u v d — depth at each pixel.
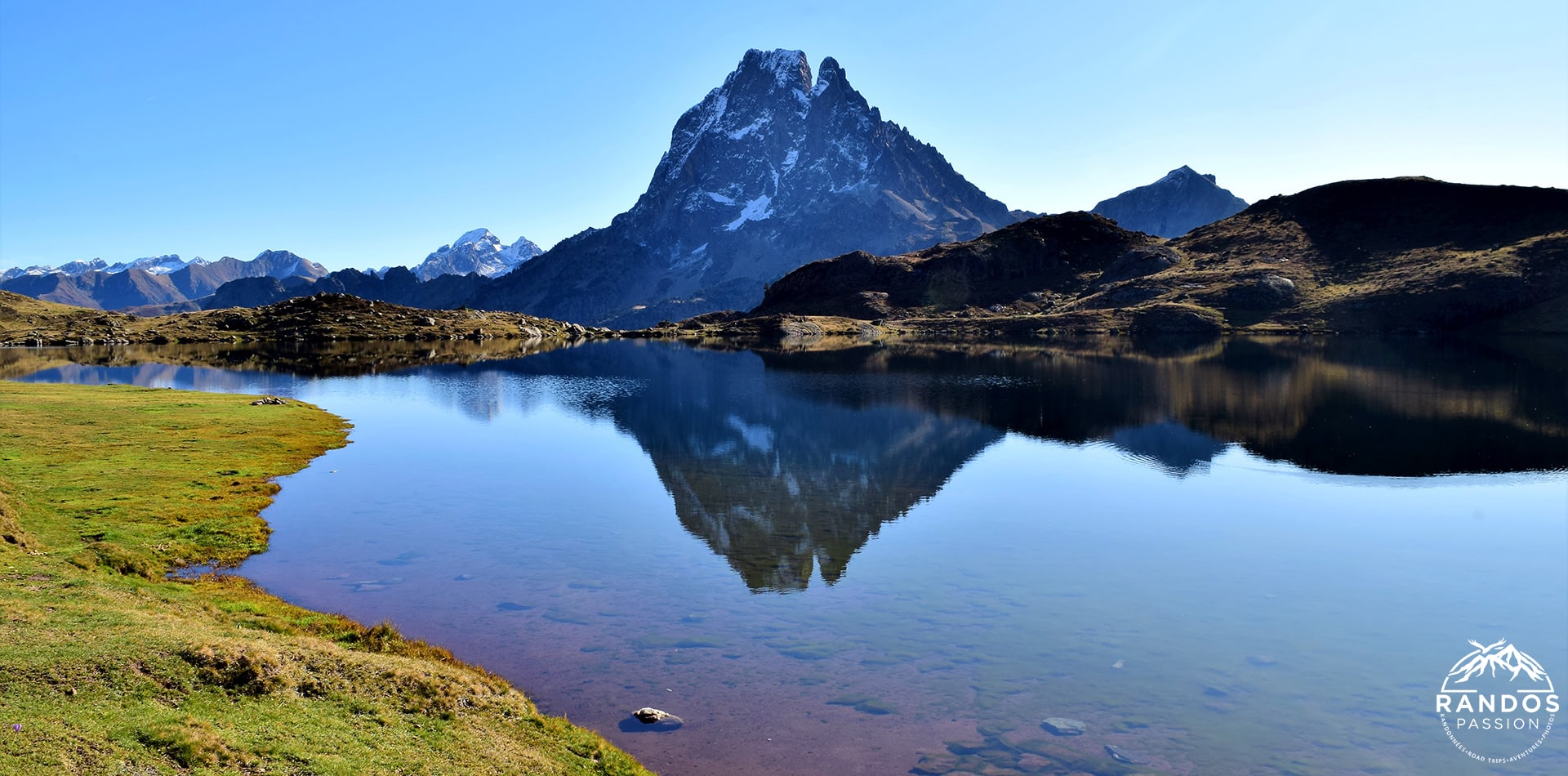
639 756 21.58
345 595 33.56
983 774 21.19
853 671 27.45
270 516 45.69
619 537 43.66
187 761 16.33
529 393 113.06
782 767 21.31
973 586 36.47
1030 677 27.28
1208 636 31.08
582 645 29.02
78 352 195.88
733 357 185.25
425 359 179.38
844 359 172.38
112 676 18.92
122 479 47.19
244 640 22.56
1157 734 23.62
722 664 27.70
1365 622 32.75
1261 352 175.38
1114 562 40.28
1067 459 67.06
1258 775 21.55
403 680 22.30
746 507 50.94
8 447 52.88
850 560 40.38
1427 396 100.62
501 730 21.12
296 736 18.33
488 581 35.97
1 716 16.36
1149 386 114.94
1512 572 39.31
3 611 22.12
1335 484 57.91
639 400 105.12
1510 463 63.88
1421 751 23.06
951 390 114.19
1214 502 52.75
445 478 57.97
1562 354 158.25
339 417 84.38
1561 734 24.05
